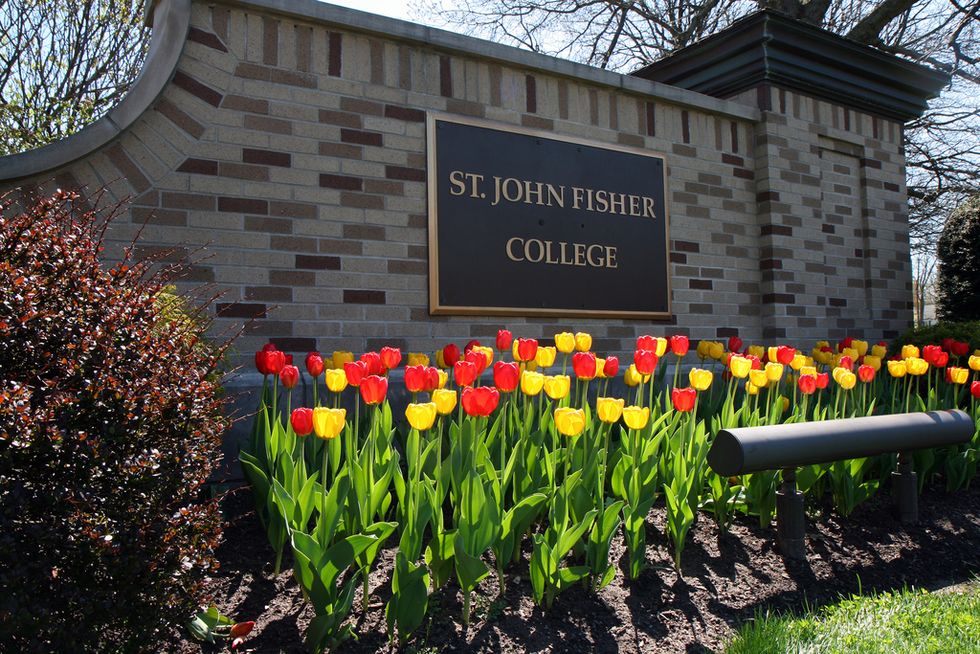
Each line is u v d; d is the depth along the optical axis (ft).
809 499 14.90
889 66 26.32
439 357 13.64
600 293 20.29
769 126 24.12
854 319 26.03
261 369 11.24
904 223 27.99
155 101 14.80
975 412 16.88
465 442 11.20
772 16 23.12
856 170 26.99
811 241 24.97
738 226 23.62
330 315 16.38
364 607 9.27
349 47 17.10
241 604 9.34
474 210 18.35
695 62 25.81
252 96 15.84
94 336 7.57
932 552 13.53
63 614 6.83
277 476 10.66
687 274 22.26
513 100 19.36
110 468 7.16
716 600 10.81
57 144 13.71
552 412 12.73
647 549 11.96
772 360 14.70
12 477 6.66
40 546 6.69
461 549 8.89
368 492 10.07
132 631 7.40
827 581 11.93
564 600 10.09
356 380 10.30
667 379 19.69
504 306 18.60
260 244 15.69
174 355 8.41
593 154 20.56
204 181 15.21
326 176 16.55
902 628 9.81
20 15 37.86
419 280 17.57
